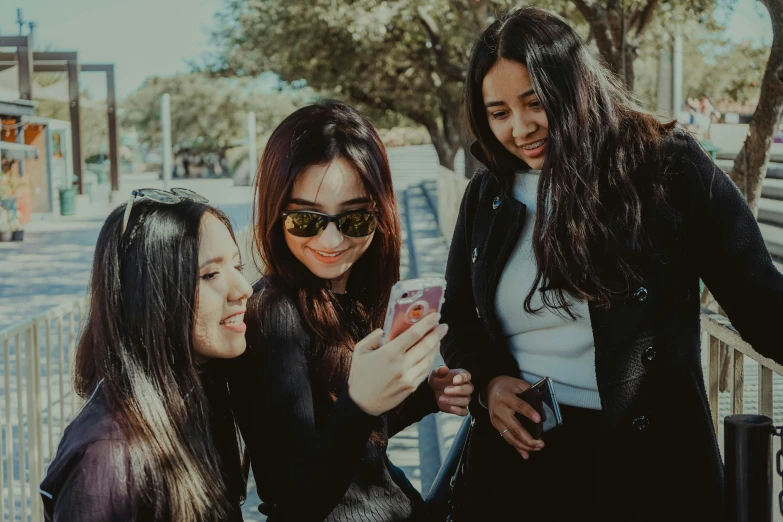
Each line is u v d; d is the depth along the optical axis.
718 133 10.82
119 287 1.50
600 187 1.85
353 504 1.74
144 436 1.42
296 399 1.65
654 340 1.84
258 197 1.81
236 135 58.88
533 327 2.03
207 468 1.50
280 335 1.68
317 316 1.75
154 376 1.48
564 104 1.82
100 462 1.38
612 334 1.86
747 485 1.83
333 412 1.58
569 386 1.98
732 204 1.83
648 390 1.86
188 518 1.45
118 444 1.40
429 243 14.66
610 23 6.38
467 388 2.02
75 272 14.80
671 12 9.60
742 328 1.87
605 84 1.89
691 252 1.88
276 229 1.78
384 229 1.84
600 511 1.89
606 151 1.86
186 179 50.78
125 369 1.47
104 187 39.16
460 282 2.31
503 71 1.89
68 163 27.12
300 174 1.72
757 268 1.81
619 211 1.83
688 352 1.87
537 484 2.01
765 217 8.36
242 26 19.75
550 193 1.86
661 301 1.84
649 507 1.86
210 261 1.55
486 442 2.12
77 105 28.06
